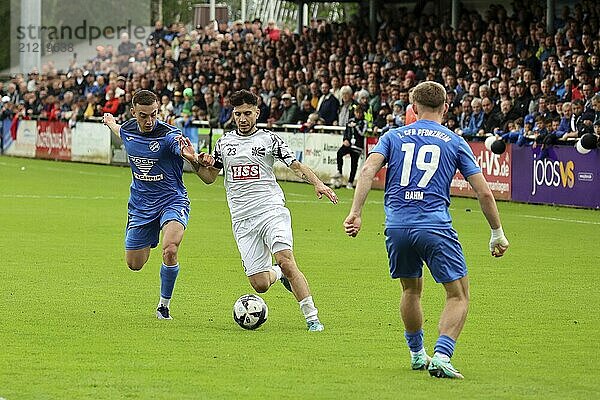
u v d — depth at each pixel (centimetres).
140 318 1880
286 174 5550
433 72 5041
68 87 7650
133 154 1919
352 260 2683
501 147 4291
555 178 4162
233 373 1434
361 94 5012
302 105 5462
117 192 4825
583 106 4088
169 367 1470
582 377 1423
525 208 4097
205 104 6266
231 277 2386
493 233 1416
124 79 7400
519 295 2155
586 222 3600
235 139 1836
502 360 1534
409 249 1411
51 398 1287
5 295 2112
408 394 1316
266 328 1789
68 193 4744
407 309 1440
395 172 1423
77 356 1541
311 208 4131
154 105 1897
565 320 1875
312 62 5941
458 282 1407
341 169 5050
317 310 1908
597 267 2581
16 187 5034
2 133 7969
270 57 6328
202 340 1675
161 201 1936
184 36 7775
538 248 2938
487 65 4744
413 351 1457
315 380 1393
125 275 2397
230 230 3347
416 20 5822
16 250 2806
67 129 7169
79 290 2181
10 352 1566
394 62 5434
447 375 1398
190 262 2620
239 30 7175
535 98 4328
